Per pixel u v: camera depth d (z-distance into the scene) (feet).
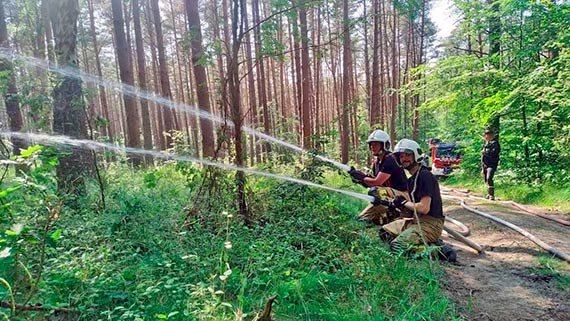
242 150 16.37
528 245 15.21
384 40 81.66
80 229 12.41
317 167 19.31
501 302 10.14
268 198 17.26
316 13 58.23
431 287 9.96
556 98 26.32
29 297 7.52
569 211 21.98
